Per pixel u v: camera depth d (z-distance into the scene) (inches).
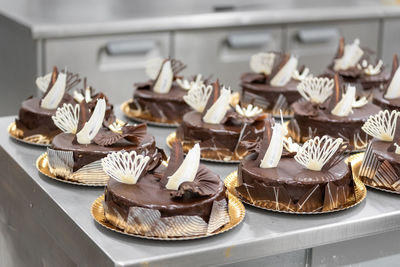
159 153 56.0
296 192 53.4
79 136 57.7
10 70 102.2
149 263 47.3
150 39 100.7
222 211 50.9
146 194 51.0
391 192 56.8
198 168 53.6
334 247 53.4
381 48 117.8
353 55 78.4
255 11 108.7
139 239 49.6
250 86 74.8
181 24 101.6
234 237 50.1
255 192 54.0
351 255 54.2
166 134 68.3
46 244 58.0
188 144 63.9
